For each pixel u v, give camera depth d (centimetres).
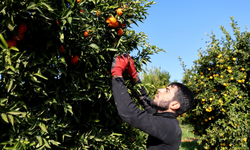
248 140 444
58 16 121
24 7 114
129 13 150
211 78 460
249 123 415
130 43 191
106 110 196
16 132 127
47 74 145
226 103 416
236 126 425
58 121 148
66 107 147
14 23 117
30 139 129
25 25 125
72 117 168
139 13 159
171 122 137
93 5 157
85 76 157
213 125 463
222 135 435
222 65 448
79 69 163
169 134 130
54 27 133
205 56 496
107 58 173
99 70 172
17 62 120
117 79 137
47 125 139
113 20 143
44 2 114
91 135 177
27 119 131
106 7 139
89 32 149
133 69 165
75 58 156
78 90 162
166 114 145
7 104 118
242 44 452
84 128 182
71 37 152
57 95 145
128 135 231
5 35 118
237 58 457
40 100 143
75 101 165
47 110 142
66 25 134
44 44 137
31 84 129
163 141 131
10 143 121
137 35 189
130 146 231
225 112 438
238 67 439
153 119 131
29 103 141
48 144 137
